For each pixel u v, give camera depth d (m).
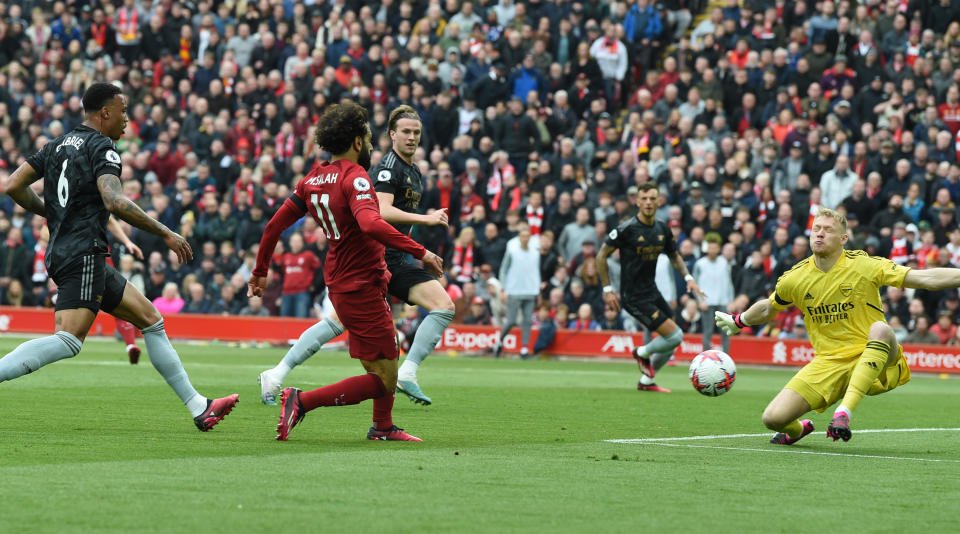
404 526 13.59
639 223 41.66
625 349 66.69
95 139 21.64
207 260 74.12
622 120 80.50
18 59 89.69
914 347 62.47
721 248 65.19
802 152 69.38
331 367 50.34
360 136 21.94
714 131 72.88
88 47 89.75
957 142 71.06
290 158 78.75
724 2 87.44
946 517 15.20
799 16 78.81
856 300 23.42
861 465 20.67
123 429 23.52
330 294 22.14
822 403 23.36
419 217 24.77
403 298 30.83
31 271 76.69
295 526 13.45
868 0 78.75
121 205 21.05
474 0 86.38
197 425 23.12
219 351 64.00
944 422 31.58
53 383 36.28
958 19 76.88
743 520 14.56
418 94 78.38
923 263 63.91
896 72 74.31
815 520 14.70
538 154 75.12
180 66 87.50
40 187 78.31
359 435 23.61
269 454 19.88
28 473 17.06
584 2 83.75
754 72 75.88
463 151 74.88
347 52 83.75
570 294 68.94
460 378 46.38
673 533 13.59
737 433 26.61
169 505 14.61
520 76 79.56
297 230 72.19
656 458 20.81
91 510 14.16
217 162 79.00
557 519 14.31
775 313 24.86
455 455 20.42
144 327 22.78
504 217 72.06
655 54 82.06
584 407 33.28
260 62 85.31
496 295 69.69
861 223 66.38
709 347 60.47
